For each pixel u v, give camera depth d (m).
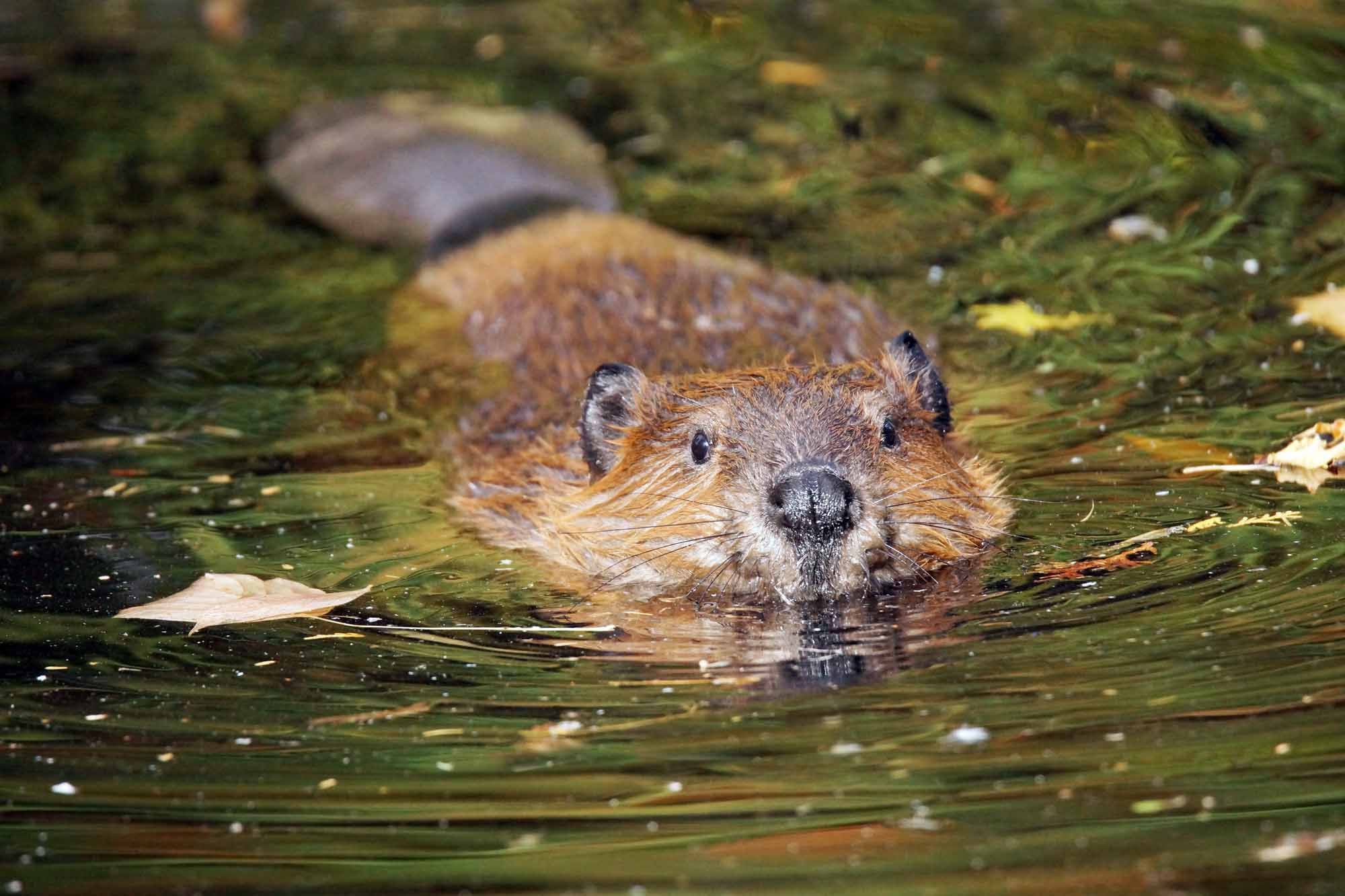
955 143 16.41
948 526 9.12
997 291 13.41
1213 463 10.19
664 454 9.35
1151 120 16.42
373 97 17.72
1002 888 5.82
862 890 5.86
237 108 17.67
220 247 14.89
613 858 6.17
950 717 7.21
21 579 9.27
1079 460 10.42
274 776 6.95
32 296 13.92
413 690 7.77
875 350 11.52
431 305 13.70
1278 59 17.47
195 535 9.91
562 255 13.60
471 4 20.64
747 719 7.33
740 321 11.91
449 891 5.98
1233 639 7.80
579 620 8.63
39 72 18.52
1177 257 13.74
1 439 11.45
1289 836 6.08
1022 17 19.22
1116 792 6.49
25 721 7.52
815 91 17.73
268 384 12.41
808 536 8.58
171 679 7.96
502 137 16.55
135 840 6.44
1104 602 8.38
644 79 18.31
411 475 10.95
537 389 11.64
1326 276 12.99
